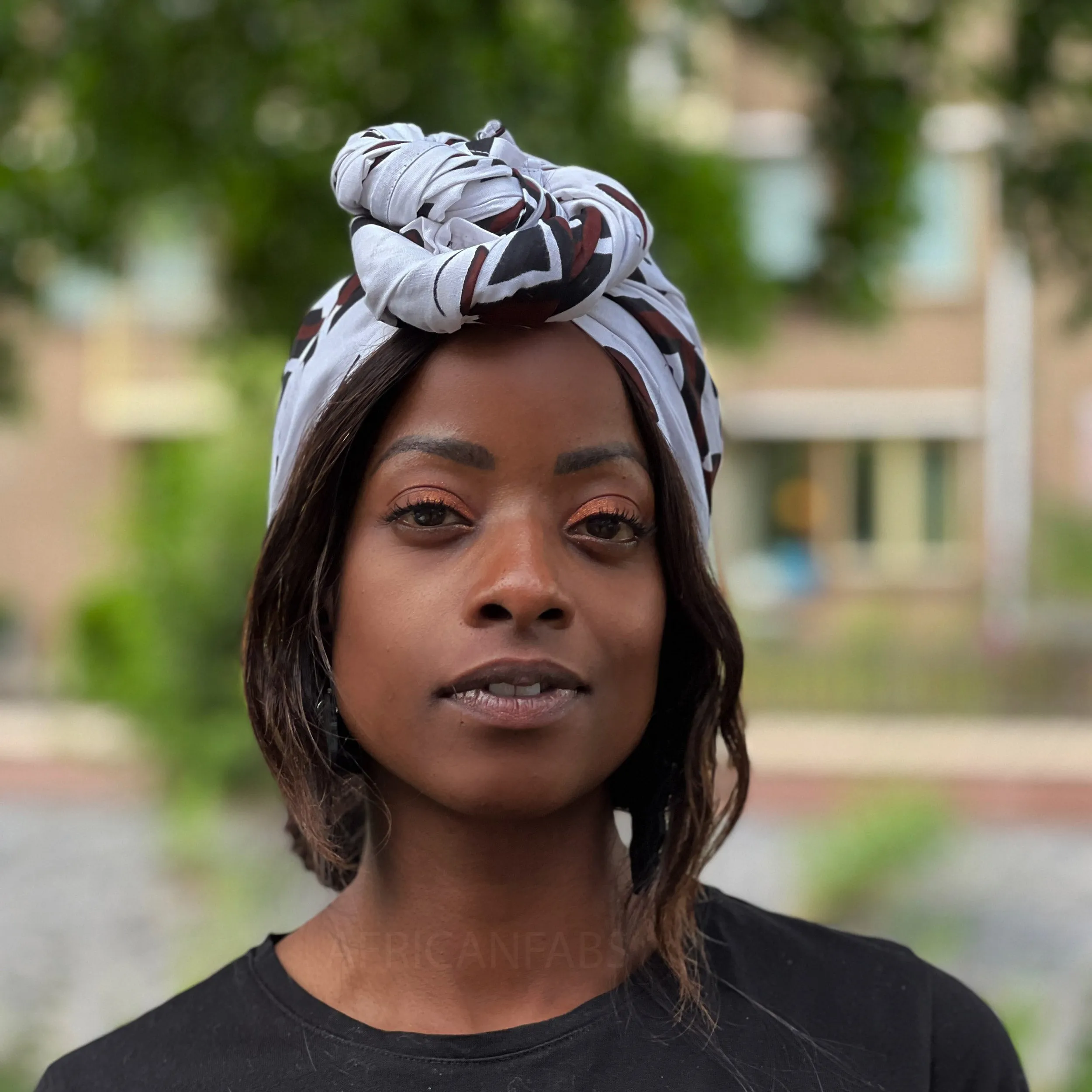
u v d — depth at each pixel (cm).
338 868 134
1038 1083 351
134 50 340
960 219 1288
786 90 1012
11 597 1380
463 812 107
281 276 368
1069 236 338
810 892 470
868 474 1374
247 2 338
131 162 355
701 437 120
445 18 327
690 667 121
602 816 119
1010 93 335
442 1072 108
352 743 118
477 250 104
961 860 632
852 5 354
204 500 494
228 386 457
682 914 116
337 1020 111
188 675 486
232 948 430
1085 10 326
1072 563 1212
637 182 378
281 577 114
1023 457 1308
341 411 109
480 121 325
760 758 987
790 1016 115
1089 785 895
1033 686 1160
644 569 111
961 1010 121
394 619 107
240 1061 111
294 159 351
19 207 359
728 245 393
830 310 405
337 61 343
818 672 1184
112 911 550
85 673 520
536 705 104
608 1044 109
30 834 717
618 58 368
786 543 1388
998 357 1306
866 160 371
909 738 1059
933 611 1349
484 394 107
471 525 107
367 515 110
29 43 346
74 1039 409
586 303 106
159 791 526
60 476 1382
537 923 113
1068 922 543
